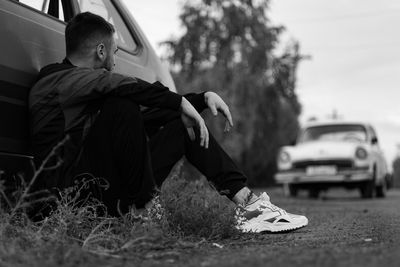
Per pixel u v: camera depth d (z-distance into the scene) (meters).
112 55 2.88
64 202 2.52
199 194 3.09
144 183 2.62
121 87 2.59
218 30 15.65
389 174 15.33
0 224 2.20
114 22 3.58
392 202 9.07
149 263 1.94
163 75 3.80
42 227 2.29
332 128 12.12
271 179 25.91
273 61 17.52
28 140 2.66
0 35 2.46
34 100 2.61
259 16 15.98
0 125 2.48
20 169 2.61
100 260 1.96
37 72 2.67
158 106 2.67
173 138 2.92
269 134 22.00
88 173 2.59
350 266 1.63
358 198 11.60
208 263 1.90
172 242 2.41
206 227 2.69
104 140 2.58
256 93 17.42
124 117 2.57
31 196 2.59
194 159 2.96
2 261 1.87
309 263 1.71
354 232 3.03
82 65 2.78
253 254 2.09
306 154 11.17
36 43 2.68
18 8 2.63
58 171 2.57
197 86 14.85
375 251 1.96
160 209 2.65
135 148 2.58
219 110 3.01
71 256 1.96
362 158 10.90
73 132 2.61
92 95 2.60
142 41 3.75
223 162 2.96
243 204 2.90
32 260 1.89
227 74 16.02
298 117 27.09
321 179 11.00
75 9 3.20
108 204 2.63
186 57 15.54
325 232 3.09
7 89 2.50
